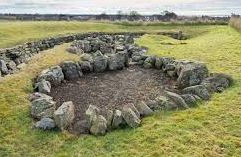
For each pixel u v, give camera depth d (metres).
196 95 16.42
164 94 18.50
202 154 11.37
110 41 41.09
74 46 31.20
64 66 21.97
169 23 65.06
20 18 79.31
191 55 27.78
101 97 18.17
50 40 34.34
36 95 16.61
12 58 23.30
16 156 11.97
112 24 63.06
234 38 35.94
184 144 12.09
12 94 16.55
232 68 22.16
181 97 15.79
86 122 14.00
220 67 22.67
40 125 13.59
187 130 13.08
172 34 52.34
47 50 29.56
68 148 12.37
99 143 12.55
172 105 15.29
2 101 15.64
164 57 25.67
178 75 21.53
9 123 13.95
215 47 31.16
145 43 37.50
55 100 17.48
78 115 15.45
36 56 25.66
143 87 20.09
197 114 14.47
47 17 82.31
